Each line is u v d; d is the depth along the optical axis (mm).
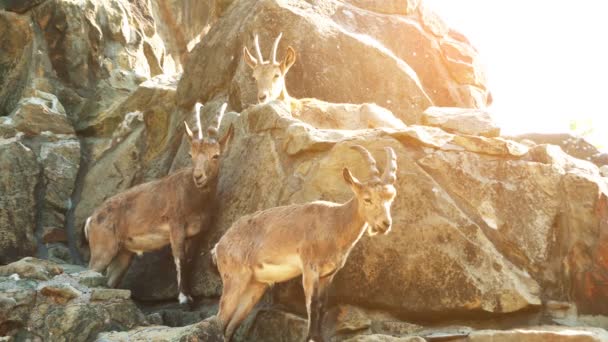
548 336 7453
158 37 15914
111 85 14359
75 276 9438
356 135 8914
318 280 7465
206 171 9195
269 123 9719
